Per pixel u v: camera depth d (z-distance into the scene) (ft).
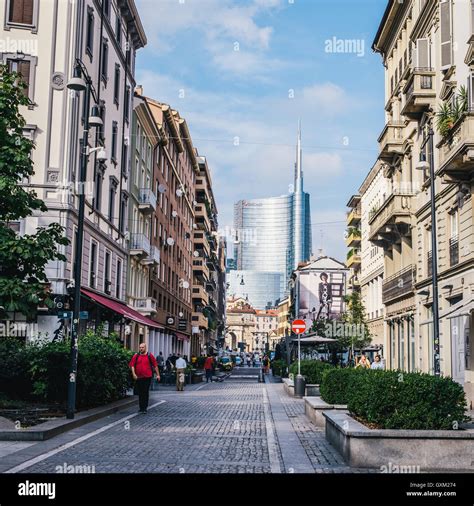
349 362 153.58
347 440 30.83
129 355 68.64
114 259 116.78
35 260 48.47
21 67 89.15
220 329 435.12
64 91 89.40
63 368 52.08
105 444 37.45
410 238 105.50
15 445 36.58
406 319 105.09
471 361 70.59
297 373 89.40
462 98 70.79
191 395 89.51
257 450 36.04
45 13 90.38
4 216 49.49
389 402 31.17
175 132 192.34
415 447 29.71
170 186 196.65
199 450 35.76
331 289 273.75
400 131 107.76
